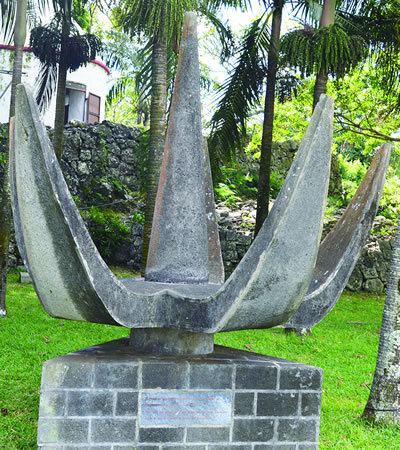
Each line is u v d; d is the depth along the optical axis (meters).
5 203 8.88
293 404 3.91
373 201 4.43
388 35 9.74
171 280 4.26
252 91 9.54
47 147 3.18
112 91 15.64
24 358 6.64
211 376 3.79
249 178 18.48
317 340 8.51
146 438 3.69
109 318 3.57
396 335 5.19
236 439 3.81
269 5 9.38
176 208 4.30
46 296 3.58
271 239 3.29
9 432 4.51
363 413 5.30
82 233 3.33
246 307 3.46
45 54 11.23
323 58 8.56
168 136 4.36
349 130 12.13
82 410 3.62
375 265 14.47
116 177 16.69
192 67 4.34
